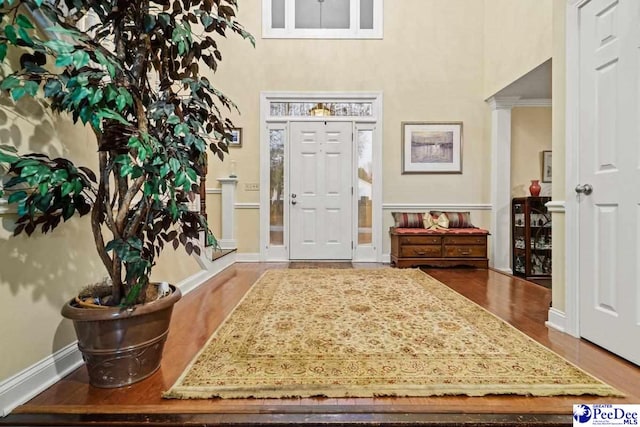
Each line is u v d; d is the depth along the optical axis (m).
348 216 4.59
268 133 4.57
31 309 1.33
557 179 2.07
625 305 1.60
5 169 1.21
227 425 1.15
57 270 1.47
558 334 1.92
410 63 4.54
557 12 2.08
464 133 4.55
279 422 1.16
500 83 4.09
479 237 4.11
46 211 1.18
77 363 1.54
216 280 3.36
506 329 1.98
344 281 3.26
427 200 4.56
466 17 4.52
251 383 1.37
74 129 1.57
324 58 4.53
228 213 4.48
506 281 3.37
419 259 4.09
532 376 1.43
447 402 1.27
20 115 1.29
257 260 4.56
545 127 4.48
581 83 1.87
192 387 1.34
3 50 1.01
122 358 1.34
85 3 1.25
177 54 1.50
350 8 4.53
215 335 1.88
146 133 1.23
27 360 1.30
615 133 1.66
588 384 1.37
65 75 1.17
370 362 1.55
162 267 2.54
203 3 1.50
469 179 4.55
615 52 1.65
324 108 4.59
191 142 1.36
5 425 1.14
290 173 4.57
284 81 4.52
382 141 4.55
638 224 1.55
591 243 1.80
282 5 4.52
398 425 1.15
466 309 2.37
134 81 1.34
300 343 1.77
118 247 1.28
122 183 1.37
